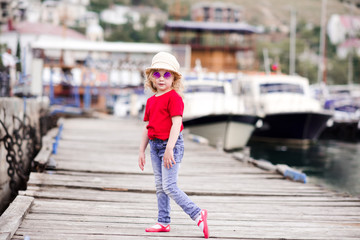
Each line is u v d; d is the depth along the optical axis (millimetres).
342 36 86562
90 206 4246
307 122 15219
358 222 4035
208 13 82812
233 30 36344
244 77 16562
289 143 16156
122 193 5016
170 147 3020
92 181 5555
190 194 5211
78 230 3387
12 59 9203
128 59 22156
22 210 3717
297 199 5051
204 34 36156
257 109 14703
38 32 31406
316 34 102562
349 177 9414
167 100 3088
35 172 5691
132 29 103625
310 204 4793
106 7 121750
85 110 20609
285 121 15508
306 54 84875
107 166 6863
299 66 74312
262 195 5230
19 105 7305
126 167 6855
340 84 78750
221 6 82875
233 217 4078
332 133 22172
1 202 5629
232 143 13133
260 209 4477
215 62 36094
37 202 4262
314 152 14281
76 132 12656
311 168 10828
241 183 5938
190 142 11328
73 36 35094
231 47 36031
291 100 15734
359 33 82062
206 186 5641
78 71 22172
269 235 3477
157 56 3105
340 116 23594
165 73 3051
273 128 16062
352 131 21516
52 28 34062
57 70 21844
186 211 3209
